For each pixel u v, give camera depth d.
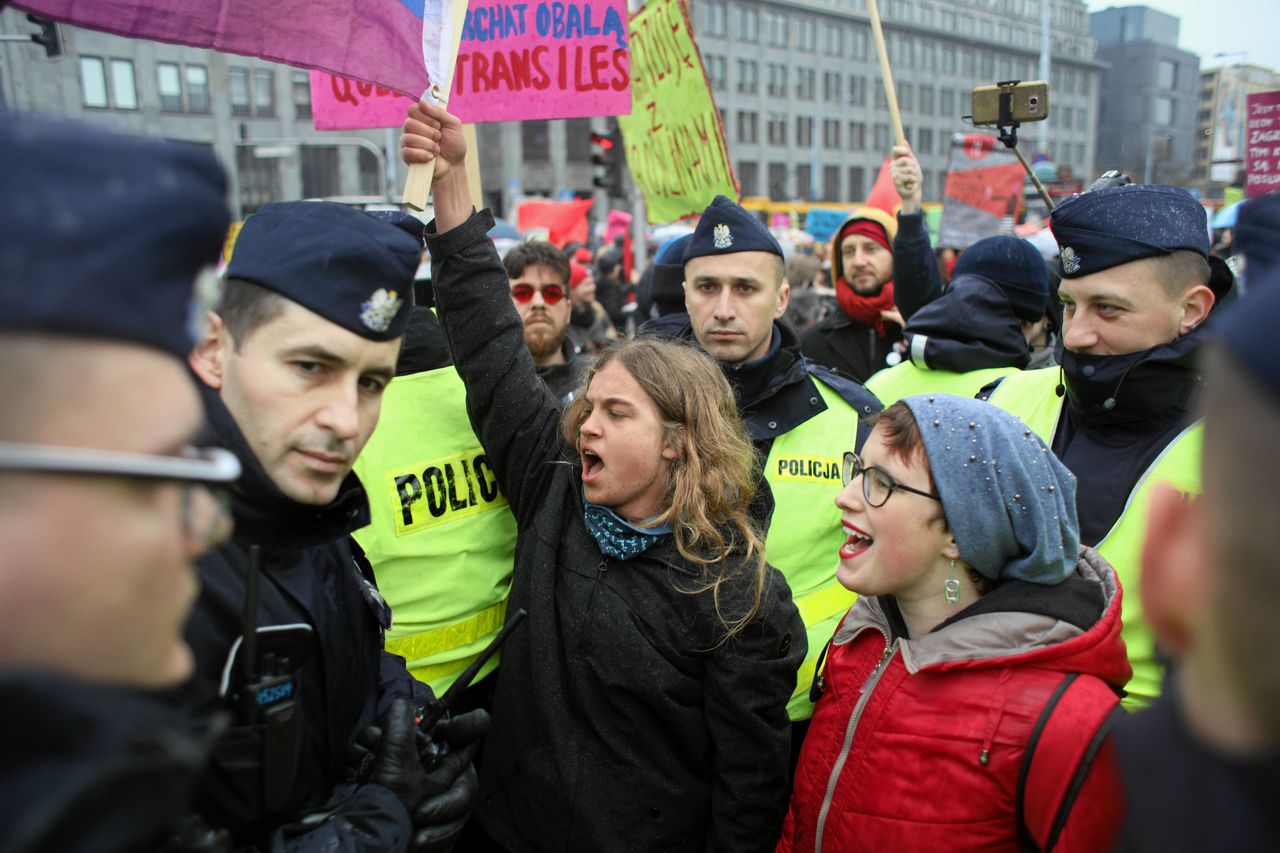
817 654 2.24
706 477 1.79
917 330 2.89
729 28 51.03
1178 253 1.77
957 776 1.39
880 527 1.52
